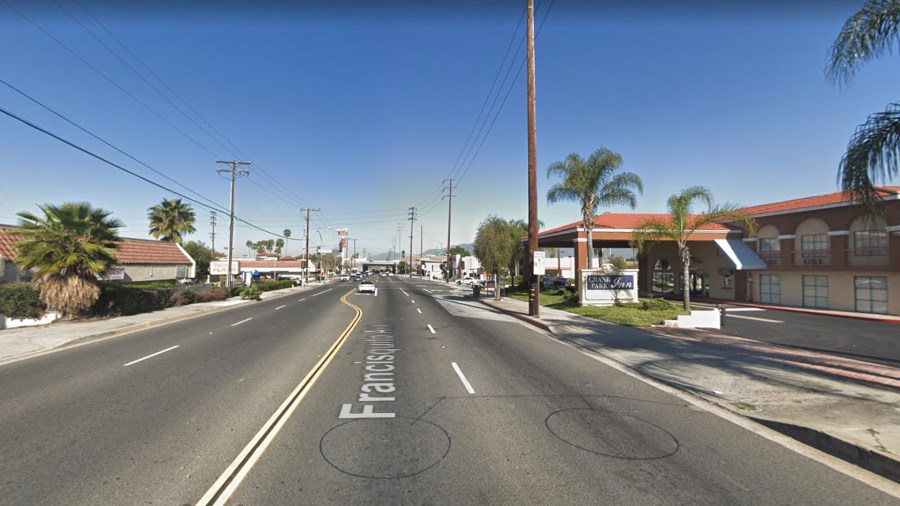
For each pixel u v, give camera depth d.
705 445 5.12
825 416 5.96
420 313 21.70
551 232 37.50
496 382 7.97
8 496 3.86
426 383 7.84
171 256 35.69
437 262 139.25
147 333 14.68
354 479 4.19
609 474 4.35
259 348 11.45
